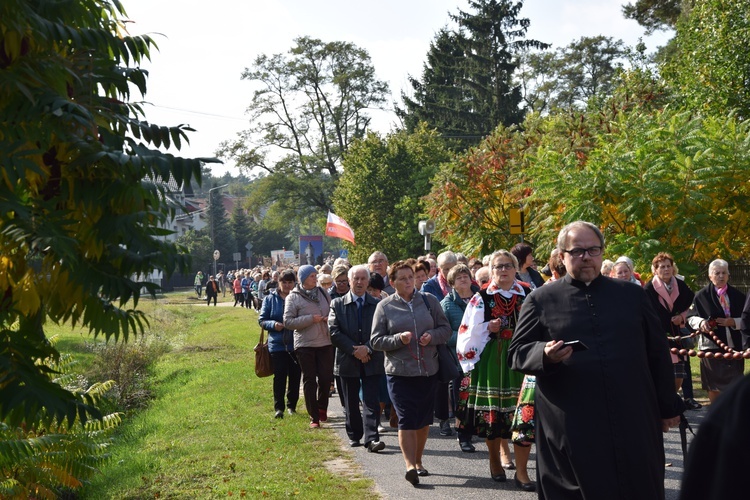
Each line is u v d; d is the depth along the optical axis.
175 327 31.58
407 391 7.68
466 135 59.44
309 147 64.31
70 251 3.56
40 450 7.36
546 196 16.27
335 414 11.82
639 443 4.51
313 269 10.70
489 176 22.23
